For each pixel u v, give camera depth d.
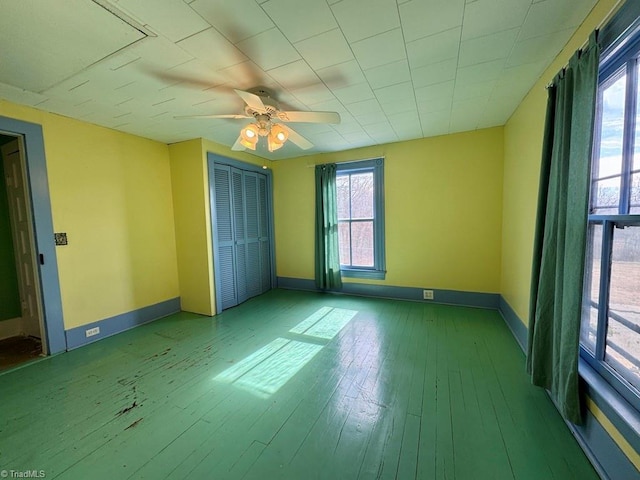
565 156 1.59
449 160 3.69
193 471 1.41
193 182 3.65
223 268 3.90
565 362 1.52
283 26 1.52
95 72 1.95
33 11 1.34
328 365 2.39
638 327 1.26
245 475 1.38
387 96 2.46
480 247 3.63
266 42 1.66
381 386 2.08
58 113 2.67
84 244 2.91
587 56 1.39
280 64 1.90
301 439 1.60
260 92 2.26
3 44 1.61
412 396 1.95
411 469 1.39
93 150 2.98
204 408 1.88
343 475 1.37
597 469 1.34
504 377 2.15
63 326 2.74
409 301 4.04
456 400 1.90
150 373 2.32
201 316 3.68
